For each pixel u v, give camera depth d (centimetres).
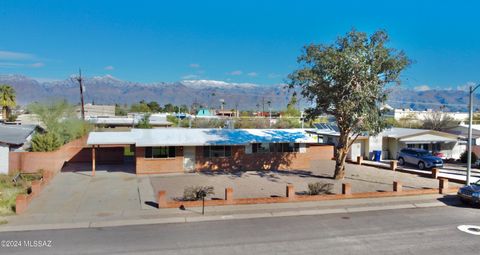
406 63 2461
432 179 2878
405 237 1559
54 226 1652
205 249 1395
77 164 3469
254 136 3253
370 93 2392
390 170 3275
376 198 2250
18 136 3184
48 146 3167
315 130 4625
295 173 3077
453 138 4050
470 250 1420
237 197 2194
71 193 2267
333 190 2428
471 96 2581
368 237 1554
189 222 1741
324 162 3759
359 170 3259
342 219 1819
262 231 1616
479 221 1809
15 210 1861
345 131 2745
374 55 2444
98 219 1758
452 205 2133
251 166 3238
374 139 4006
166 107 14662
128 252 1354
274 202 2092
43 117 4341
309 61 2516
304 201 2138
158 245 1429
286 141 3172
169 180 2719
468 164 2564
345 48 2445
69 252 1345
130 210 1911
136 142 2906
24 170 2939
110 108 10906
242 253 1360
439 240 1528
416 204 2141
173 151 3048
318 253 1370
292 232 1608
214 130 3422
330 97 2500
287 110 9294
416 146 4050
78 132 4516
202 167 3123
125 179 2752
